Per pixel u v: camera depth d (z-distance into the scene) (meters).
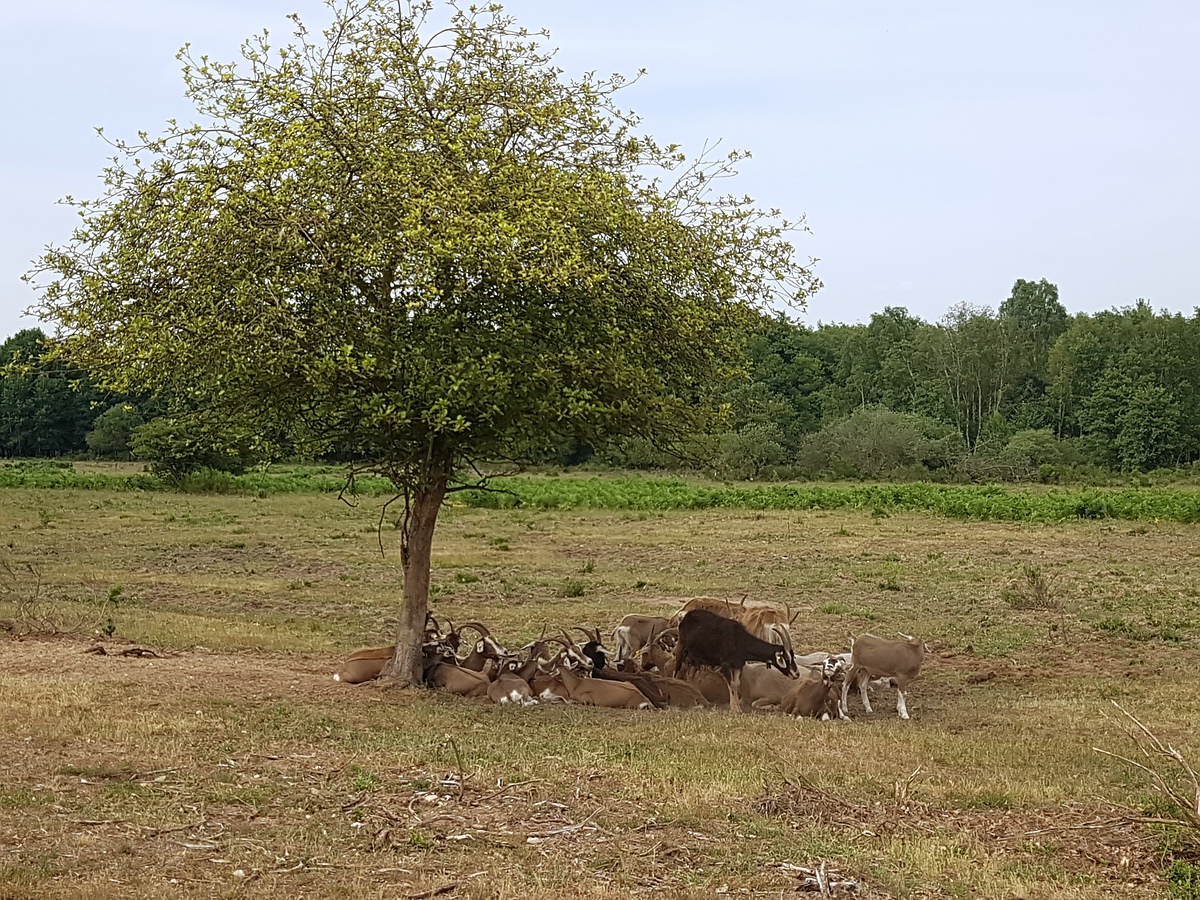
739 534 34.38
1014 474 69.56
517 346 10.67
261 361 10.35
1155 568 25.84
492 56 11.43
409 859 6.78
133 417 77.12
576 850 7.07
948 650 16.12
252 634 15.74
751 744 10.12
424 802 7.95
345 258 10.45
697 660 12.62
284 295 10.45
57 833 6.95
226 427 11.78
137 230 10.66
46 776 8.17
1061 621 18.56
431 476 11.96
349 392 10.93
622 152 11.92
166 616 17.17
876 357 92.38
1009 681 14.08
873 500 46.78
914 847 7.34
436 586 22.17
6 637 14.49
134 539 29.92
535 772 8.80
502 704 11.91
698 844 7.25
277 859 6.69
